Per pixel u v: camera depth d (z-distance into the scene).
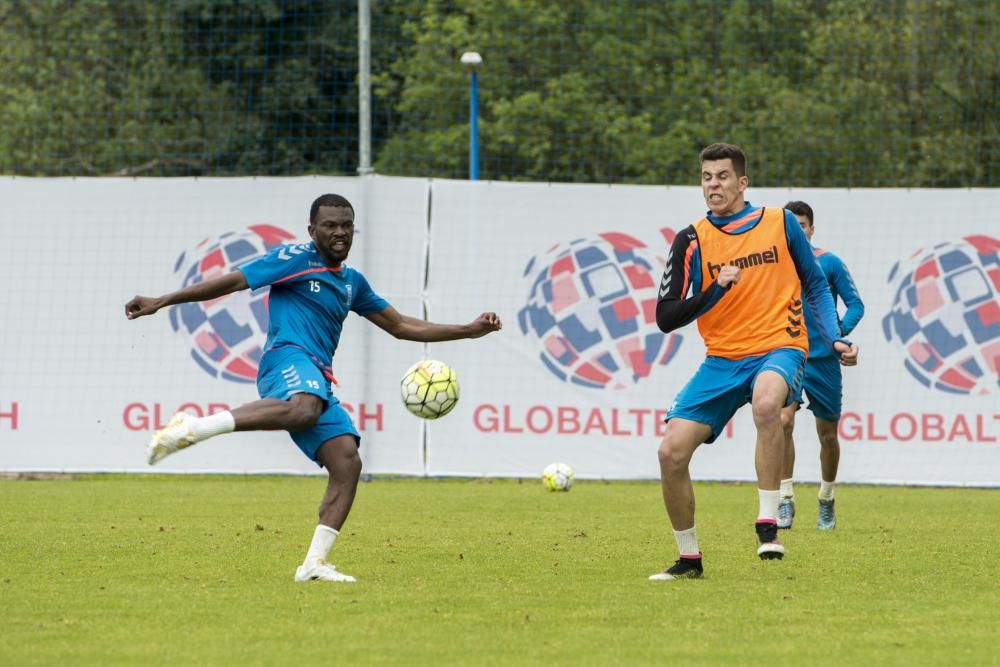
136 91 98.50
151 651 17.34
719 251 25.06
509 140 86.62
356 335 49.94
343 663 16.64
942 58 76.25
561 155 87.50
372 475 51.03
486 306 50.31
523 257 50.41
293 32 95.31
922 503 43.41
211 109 96.19
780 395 24.59
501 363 50.25
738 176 25.12
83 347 50.66
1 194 50.91
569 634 18.62
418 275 50.34
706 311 24.66
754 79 87.69
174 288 50.62
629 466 50.03
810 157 80.00
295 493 44.72
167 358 50.47
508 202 50.50
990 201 49.66
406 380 25.88
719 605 21.20
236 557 27.14
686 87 88.94
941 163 75.19
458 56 96.75
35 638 18.22
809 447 50.09
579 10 90.88
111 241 50.75
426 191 50.50
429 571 25.22
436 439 50.06
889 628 19.23
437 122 95.44
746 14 87.88
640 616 20.09
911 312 49.91
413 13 99.00
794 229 25.30
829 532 33.72
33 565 25.83
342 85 95.38
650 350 50.12
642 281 50.25
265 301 50.09
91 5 101.31
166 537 30.88
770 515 26.28
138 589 22.59
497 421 50.12
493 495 44.81
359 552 28.33
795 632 18.86
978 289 49.69
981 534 33.19
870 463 49.91
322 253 24.31
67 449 50.56
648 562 26.77
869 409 49.94
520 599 21.69
